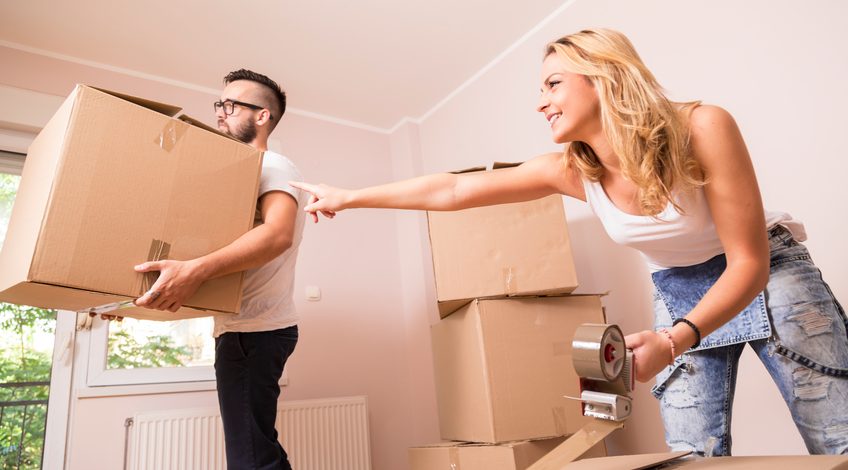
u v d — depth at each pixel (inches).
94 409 86.4
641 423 81.4
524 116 107.3
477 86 119.6
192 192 49.1
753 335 40.9
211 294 49.6
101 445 85.4
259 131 68.3
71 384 88.4
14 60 95.2
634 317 85.0
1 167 93.2
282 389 103.0
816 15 68.6
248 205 53.0
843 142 65.1
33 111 94.1
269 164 57.9
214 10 94.1
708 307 32.6
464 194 48.8
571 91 38.8
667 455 30.4
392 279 124.9
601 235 91.7
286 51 106.7
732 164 34.4
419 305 119.7
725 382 43.6
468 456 70.4
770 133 71.9
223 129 69.1
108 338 92.6
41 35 95.3
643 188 36.3
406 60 113.1
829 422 37.2
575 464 31.3
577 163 43.0
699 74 80.2
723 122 34.9
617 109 36.5
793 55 70.3
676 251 42.7
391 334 120.4
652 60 86.6
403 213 128.3
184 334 99.8
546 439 69.1
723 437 43.0
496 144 113.2
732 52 76.6
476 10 100.8
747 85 74.6
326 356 110.0
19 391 85.7
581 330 28.0
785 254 41.4
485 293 73.3
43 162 45.3
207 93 114.7
